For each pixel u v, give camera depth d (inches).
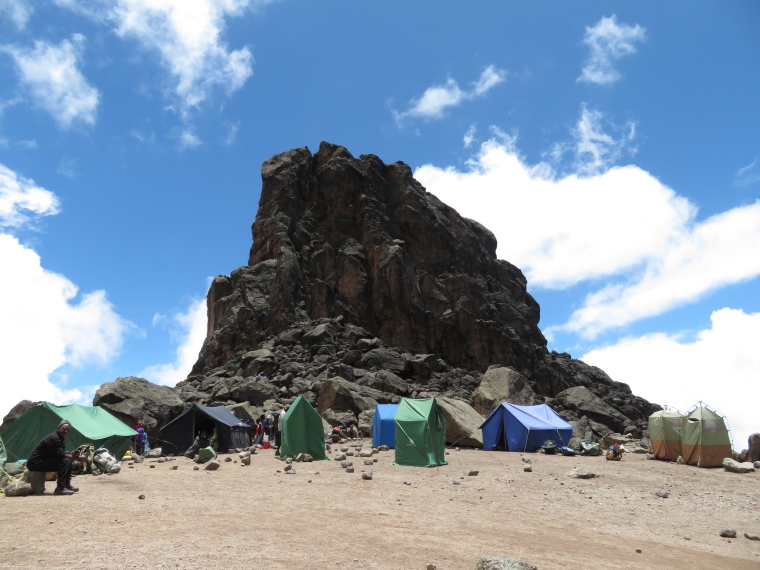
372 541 427.5
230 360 2474.2
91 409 1133.1
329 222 3245.6
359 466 1005.2
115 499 568.7
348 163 3408.0
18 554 336.2
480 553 412.2
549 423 1402.6
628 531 576.7
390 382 2212.1
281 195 3235.7
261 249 3122.5
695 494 828.6
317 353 2472.9
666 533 582.9
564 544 479.5
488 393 2001.7
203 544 379.9
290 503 589.3
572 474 941.8
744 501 786.2
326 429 1610.5
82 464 799.1
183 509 519.8
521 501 706.2
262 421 1514.5
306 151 3481.8
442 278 3267.7
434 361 2684.5
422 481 831.7
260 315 2694.4
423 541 440.5
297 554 370.3
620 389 3191.4
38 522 435.8
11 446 963.3
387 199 3474.4
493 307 3292.3
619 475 981.2
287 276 2827.3
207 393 2117.4
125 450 1118.4
